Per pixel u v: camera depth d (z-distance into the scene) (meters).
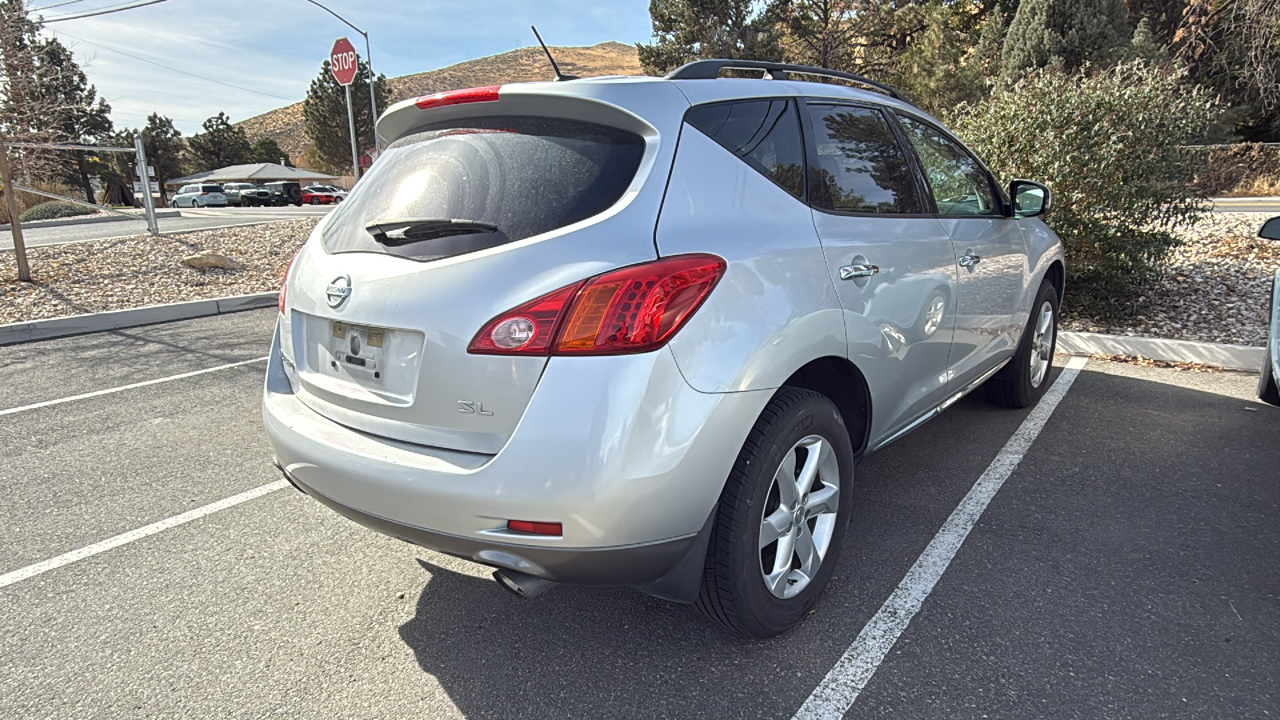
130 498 3.67
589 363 1.89
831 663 2.32
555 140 2.25
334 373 2.37
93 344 7.01
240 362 6.25
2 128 10.21
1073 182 6.36
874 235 2.76
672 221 2.10
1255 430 4.17
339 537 3.27
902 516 3.27
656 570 2.05
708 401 2.01
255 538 3.26
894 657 2.34
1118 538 3.04
